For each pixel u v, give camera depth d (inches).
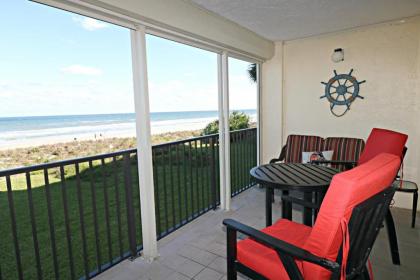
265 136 169.9
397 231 104.0
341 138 140.7
